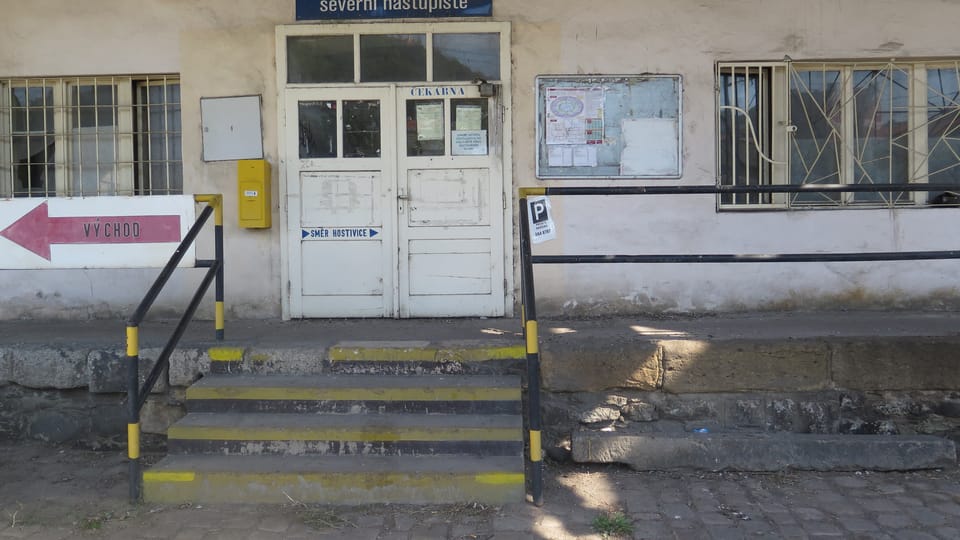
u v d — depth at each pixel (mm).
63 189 6574
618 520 4035
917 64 6402
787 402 4973
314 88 6258
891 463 4734
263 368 5102
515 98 6254
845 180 6441
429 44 6246
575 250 6301
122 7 6355
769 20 6246
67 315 6461
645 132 6270
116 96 6531
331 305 6312
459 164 6250
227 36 6312
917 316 5984
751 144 6410
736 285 6320
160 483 4340
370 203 6281
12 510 4309
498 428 4543
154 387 5125
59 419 5336
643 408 5020
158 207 5141
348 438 4516
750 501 4355
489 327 5879
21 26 6398
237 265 6371
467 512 4176
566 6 6238
